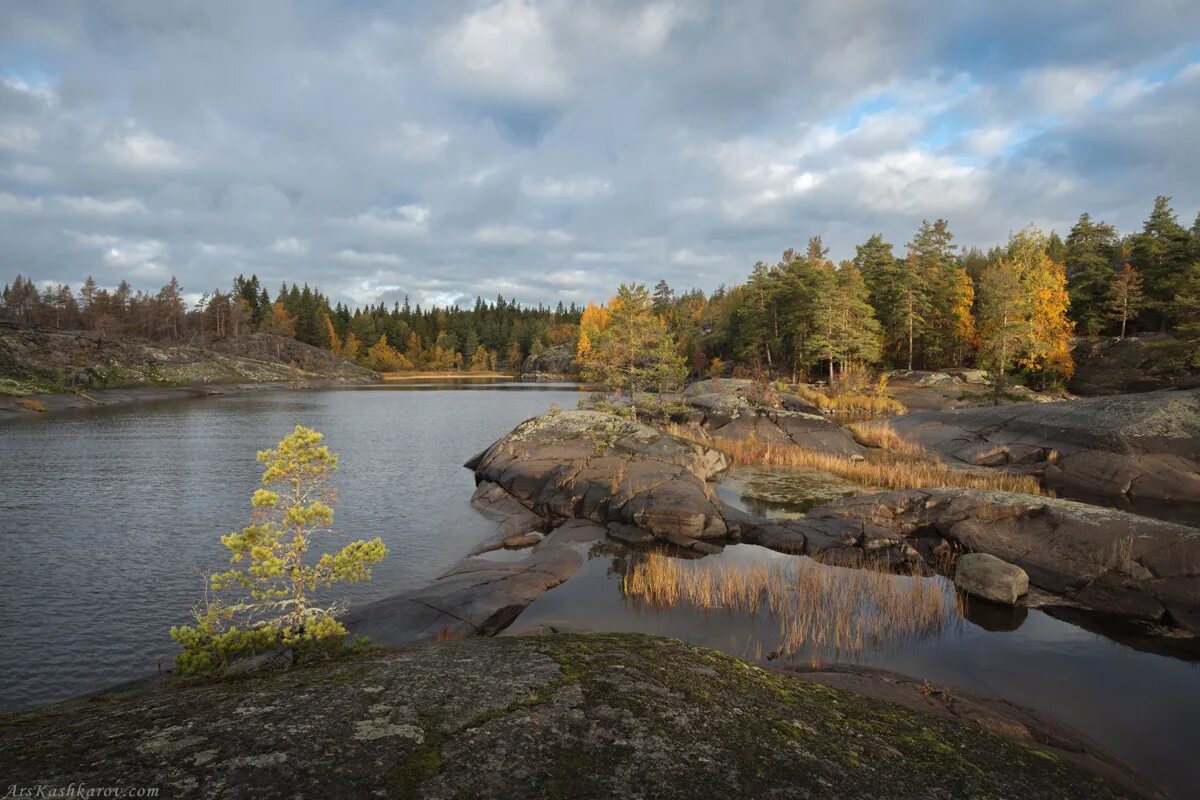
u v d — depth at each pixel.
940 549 15.66
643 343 38.53
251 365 98.69
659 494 19.16
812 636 11.03
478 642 6.10
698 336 104.75
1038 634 11.31
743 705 4.93
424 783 3.34
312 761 3.46
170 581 14.37
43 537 17.75
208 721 3.94
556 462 23.56
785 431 34.22
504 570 14.32
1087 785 4.87
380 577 14.90
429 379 140.25
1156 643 10.97
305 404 68.12
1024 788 4.47
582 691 4.71
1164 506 21.47
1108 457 24.73
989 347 48.69
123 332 109.44
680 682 5.18
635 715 4.40
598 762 3.76
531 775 3.54
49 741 3.56
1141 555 12.97
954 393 49.75
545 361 155.75
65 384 64.56
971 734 5.51
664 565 14.50
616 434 25.61
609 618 12.02
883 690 8.00
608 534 18.19
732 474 27.02
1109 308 56.97
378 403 70.75
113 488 24.27
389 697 4.43
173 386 77.81
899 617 11.63
